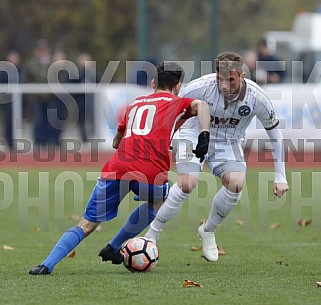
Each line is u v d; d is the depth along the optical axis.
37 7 96.00
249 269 22.75
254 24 108.25
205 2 101.12
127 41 95.81
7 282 20.30
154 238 23.55
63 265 23.47
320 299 18.36
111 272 22.14
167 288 19.55
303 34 64.25
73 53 93.94
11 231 30.95
